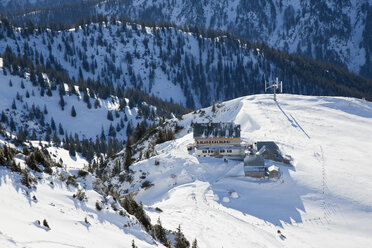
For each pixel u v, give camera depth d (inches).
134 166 2728.8
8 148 1234.6
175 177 2480.3
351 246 1606.8
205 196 2122.3
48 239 728.3
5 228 690.2
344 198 2073.1
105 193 1392.7
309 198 2098.9
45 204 953.5
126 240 951.0
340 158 2701.8
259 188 2255.2
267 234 1640.0
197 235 1445.6
